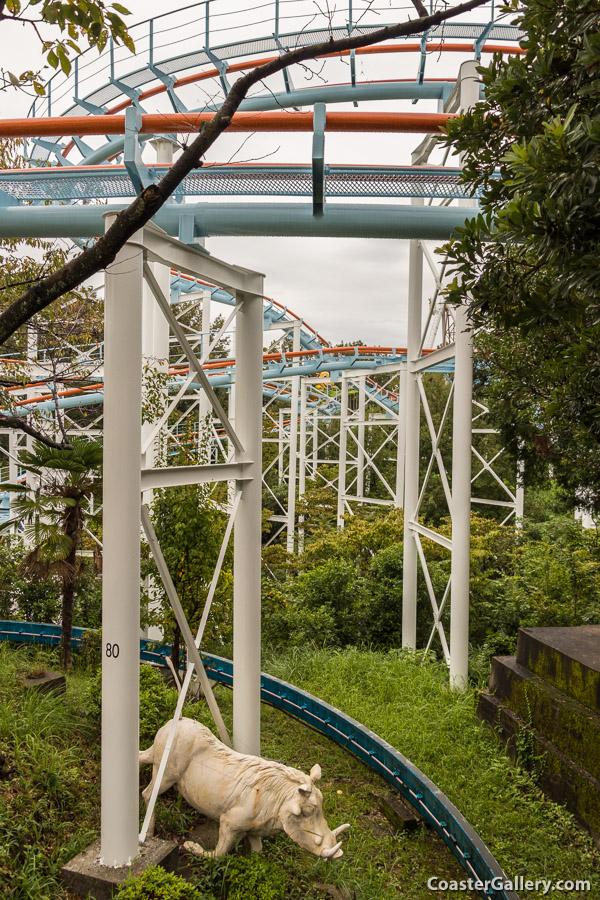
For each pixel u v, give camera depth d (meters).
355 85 13.24
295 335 23.23
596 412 4.64
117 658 5.11
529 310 4.54
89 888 4.93
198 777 5.68
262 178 7.79
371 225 7.91
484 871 5.39
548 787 7.45
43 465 9.80
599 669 7.32
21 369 11.30
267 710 9.41
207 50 11.75
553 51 4.37
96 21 3.03
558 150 3.39
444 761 8.02
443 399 29.80
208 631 9.10
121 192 8.27
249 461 6.83
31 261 8.08
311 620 12.90
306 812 5.24
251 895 5.03
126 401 5.18
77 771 6.25
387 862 6.19
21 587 12.97
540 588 12.44
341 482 23.95
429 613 13.91
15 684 8.18
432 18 2.57
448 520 20.52
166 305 5.76
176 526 8.47
